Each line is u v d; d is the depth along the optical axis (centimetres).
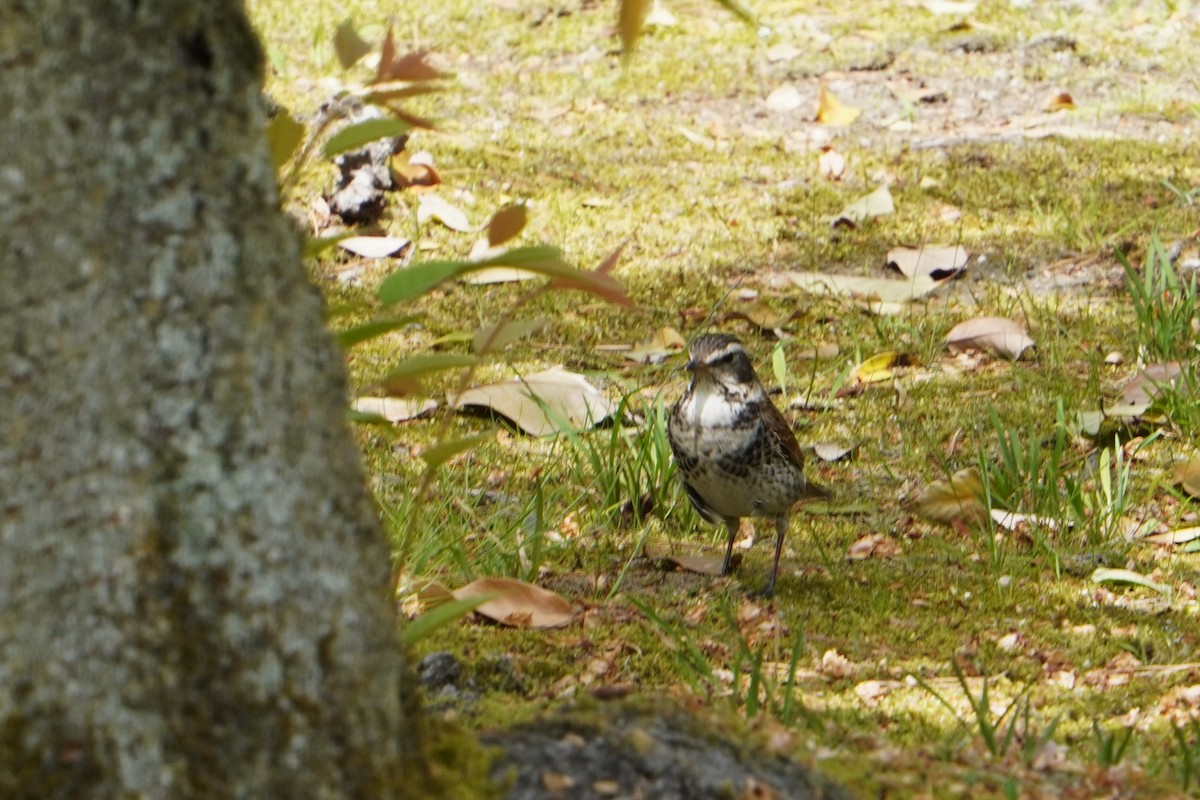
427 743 502
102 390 431
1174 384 1246
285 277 457
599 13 2105
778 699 762
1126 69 1964
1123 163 1703
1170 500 1104
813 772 560
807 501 1102
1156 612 927
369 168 1505
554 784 507
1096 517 1044
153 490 434
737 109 1844
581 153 1711
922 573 988
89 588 430
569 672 796
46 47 428
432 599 868
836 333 1383
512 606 871
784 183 1666
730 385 966
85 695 430
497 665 759
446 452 572
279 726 445
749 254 1513
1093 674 834
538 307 1402
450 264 507
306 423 456
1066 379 1288
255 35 463
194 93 440
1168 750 716
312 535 453
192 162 438
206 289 438
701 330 1375
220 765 438
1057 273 1485
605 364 1305
